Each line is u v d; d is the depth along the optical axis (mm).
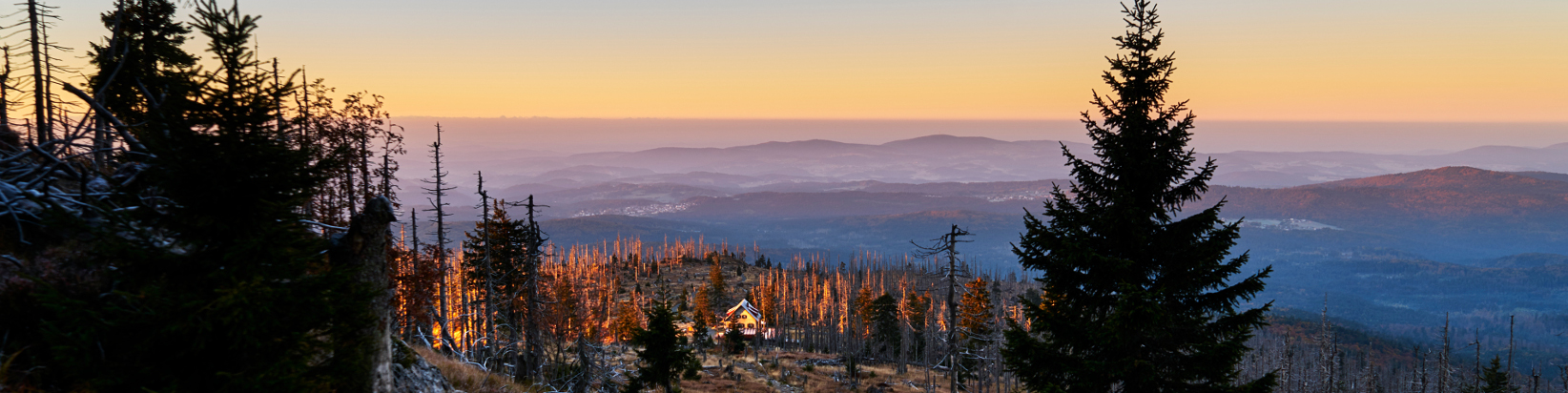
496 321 36375
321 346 8000
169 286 7312
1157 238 13977
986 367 41906
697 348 84812
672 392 36656
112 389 6797
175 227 7184
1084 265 14070
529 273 33250
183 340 7086
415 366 16594
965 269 29594
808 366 75062
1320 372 104062
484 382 20156
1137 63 13625
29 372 7910
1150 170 13258
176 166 6938
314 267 8664
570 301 44094
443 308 36531
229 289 6922
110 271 8938
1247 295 13516
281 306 7457
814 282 185500
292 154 7660
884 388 62406
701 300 119125
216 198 7215
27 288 8477
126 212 7273
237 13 7488
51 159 9047
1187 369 13727
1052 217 15039
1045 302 15555
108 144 10742
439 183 36531
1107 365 13359
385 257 10258
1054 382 14516
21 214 8984
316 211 22875
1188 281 13500
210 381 7215
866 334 107062
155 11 10172
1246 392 13062
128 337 6977
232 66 7398
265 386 7008
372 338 9039
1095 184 14484
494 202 36750
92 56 10859
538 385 26766
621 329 74188
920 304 91250
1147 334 13625
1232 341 12859
